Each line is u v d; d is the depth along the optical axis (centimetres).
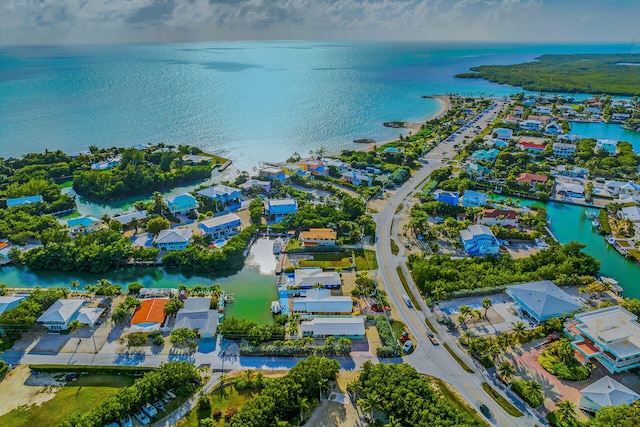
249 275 14175
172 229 16300
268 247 15862
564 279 13100
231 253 14500
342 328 10988
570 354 10012
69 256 14388
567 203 19700
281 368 10044
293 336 10962
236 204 19212
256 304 12594
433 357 10369
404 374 9144
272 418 8275
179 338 10412
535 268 13912
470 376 9794
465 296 12581
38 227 16725
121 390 8831
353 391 9275
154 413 8681
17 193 19738
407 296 12706
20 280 13950
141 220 17362
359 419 8631
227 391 9331
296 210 17950
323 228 16238
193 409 8881
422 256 14638
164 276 14175
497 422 8562
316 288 12562
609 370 9956
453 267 13650
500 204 19138
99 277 14150
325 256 15050
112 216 18388
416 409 8212
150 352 10475
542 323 11288
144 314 11238
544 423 8569
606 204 19450
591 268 13750
